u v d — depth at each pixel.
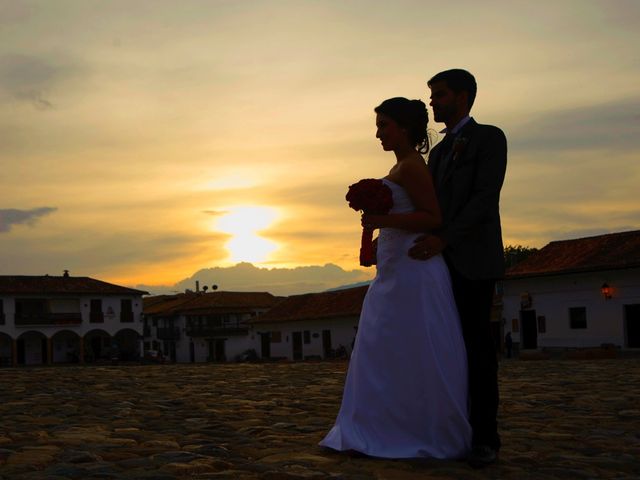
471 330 4.35
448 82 4.43
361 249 4.61
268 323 58.09
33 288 65.25
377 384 4.35
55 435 5.34
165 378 11.65
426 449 4.24
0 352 65.50
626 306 34.50
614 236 38.38
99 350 70.88
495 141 4.32
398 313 4.34
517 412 6.74
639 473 4.08
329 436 4.55
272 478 3.75
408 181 4.34
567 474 3.97
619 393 8.41
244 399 8.08
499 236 4.37
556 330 37.44
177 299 91.94
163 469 3.93
